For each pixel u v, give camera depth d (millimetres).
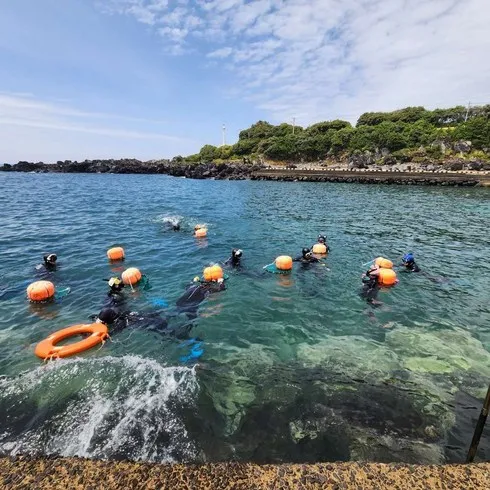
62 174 84000
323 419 5016
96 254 13891
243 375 6109
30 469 3309
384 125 69125
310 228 19172
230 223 20672
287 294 9836
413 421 5004
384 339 7453
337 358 6680
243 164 74312
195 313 8578
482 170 49156
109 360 6512
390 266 11898
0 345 7102
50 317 8414
